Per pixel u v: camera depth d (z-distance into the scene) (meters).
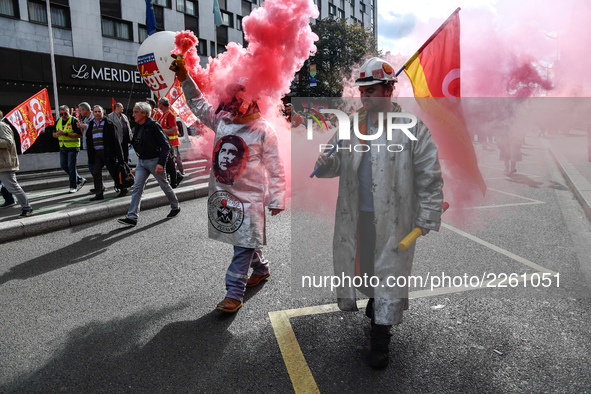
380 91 2.32
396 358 2.59
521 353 2.61
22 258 4.48
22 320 3.12
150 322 3.08
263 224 3.28
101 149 7.44
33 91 16.20
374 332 2.50
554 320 3.01
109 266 4.22
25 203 6.24
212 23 25.59
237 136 3.18
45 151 11.82
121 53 20.36
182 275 3.97
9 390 2.32
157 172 5.72
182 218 6.16
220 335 2.89
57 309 3.29
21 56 15.71
